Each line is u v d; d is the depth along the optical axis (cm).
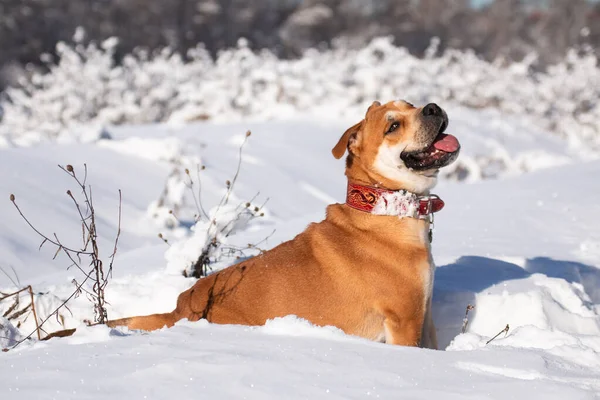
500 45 5506
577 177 1049
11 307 492
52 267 707
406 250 426
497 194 996
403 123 435
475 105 2433
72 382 281
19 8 4028
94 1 4606
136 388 274
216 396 267
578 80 2562
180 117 2077
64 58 2317
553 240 729
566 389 272
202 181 1126
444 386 279
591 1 5681
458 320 486
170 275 532
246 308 435
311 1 5716
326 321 427
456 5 6175
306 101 2073
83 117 2197
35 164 1027
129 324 448
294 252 445
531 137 2009
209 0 5109
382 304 425
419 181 440
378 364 302
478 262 599
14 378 288
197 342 331
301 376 286
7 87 3503
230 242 714
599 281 611
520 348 333
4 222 776
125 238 845
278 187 1205
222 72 2173
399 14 5962
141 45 4675
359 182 449
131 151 1219
